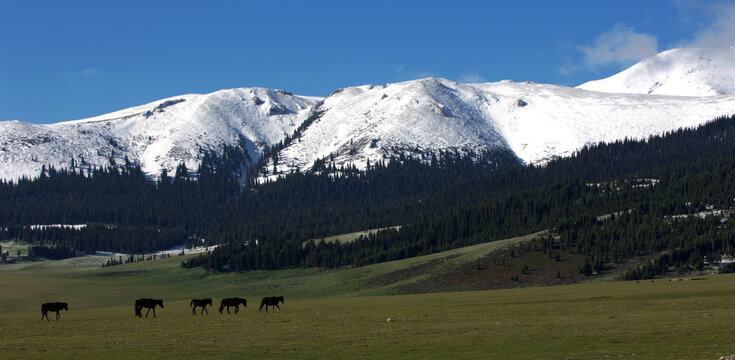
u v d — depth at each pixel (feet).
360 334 176.45
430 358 138.10
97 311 358.64
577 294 334.24
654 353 132.98
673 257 530.27
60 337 191.11
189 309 336.70
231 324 218.79
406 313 245.04
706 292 289.94
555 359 131.95
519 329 174.40
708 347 135.95
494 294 385.09
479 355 139.44
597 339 151.84
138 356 150.10
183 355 150.20
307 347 156.35
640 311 216.33
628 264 542.16
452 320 208.33
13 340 185.06
